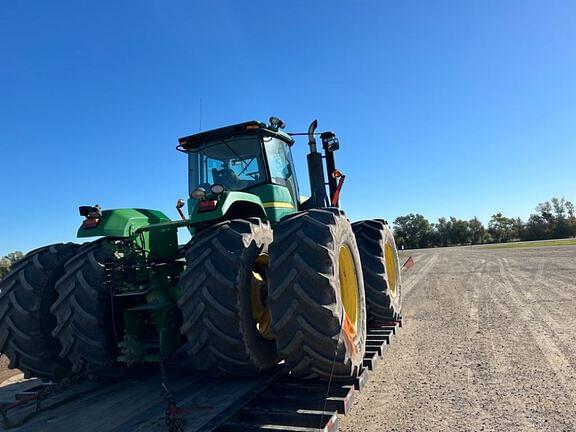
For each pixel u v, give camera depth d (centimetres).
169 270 411
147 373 445
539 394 370
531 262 1708
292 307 303
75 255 392
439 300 920
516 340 548
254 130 456
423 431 312
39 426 326
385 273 536
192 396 363
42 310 384
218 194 364
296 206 541
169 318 381
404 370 455
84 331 362
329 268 306
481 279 1252
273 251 319
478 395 376
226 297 332
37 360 386
